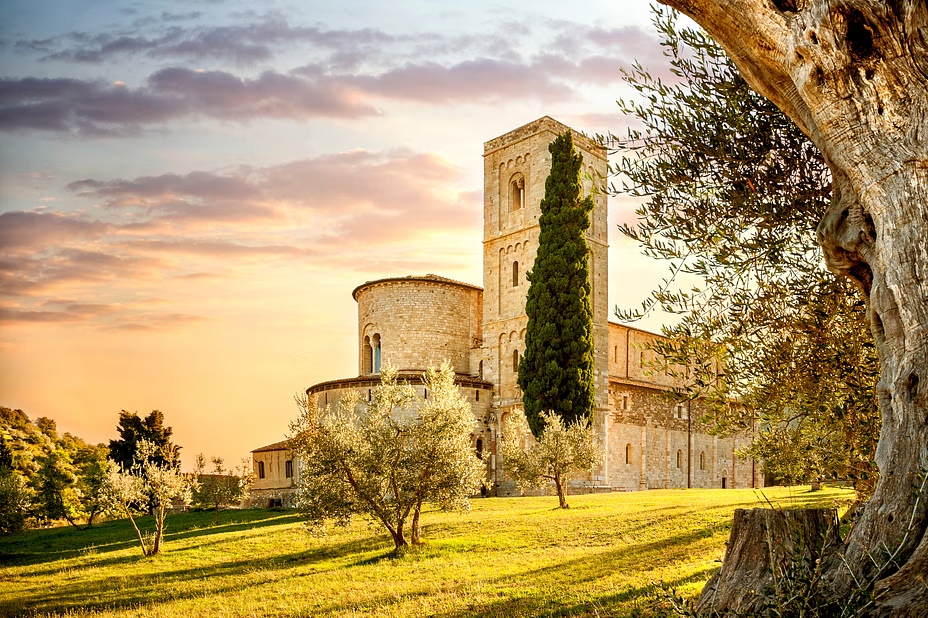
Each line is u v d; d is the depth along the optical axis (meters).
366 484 28.77
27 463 72.00
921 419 6.47
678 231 10.75
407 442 30.06
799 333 10.61
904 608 5.70
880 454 6.82
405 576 23.31
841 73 7.02
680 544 24.30
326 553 30.22
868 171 7.02
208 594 23.58
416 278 64.38
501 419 60.97
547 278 53.97
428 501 29.88
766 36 7.43
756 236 10.46
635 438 66.31
